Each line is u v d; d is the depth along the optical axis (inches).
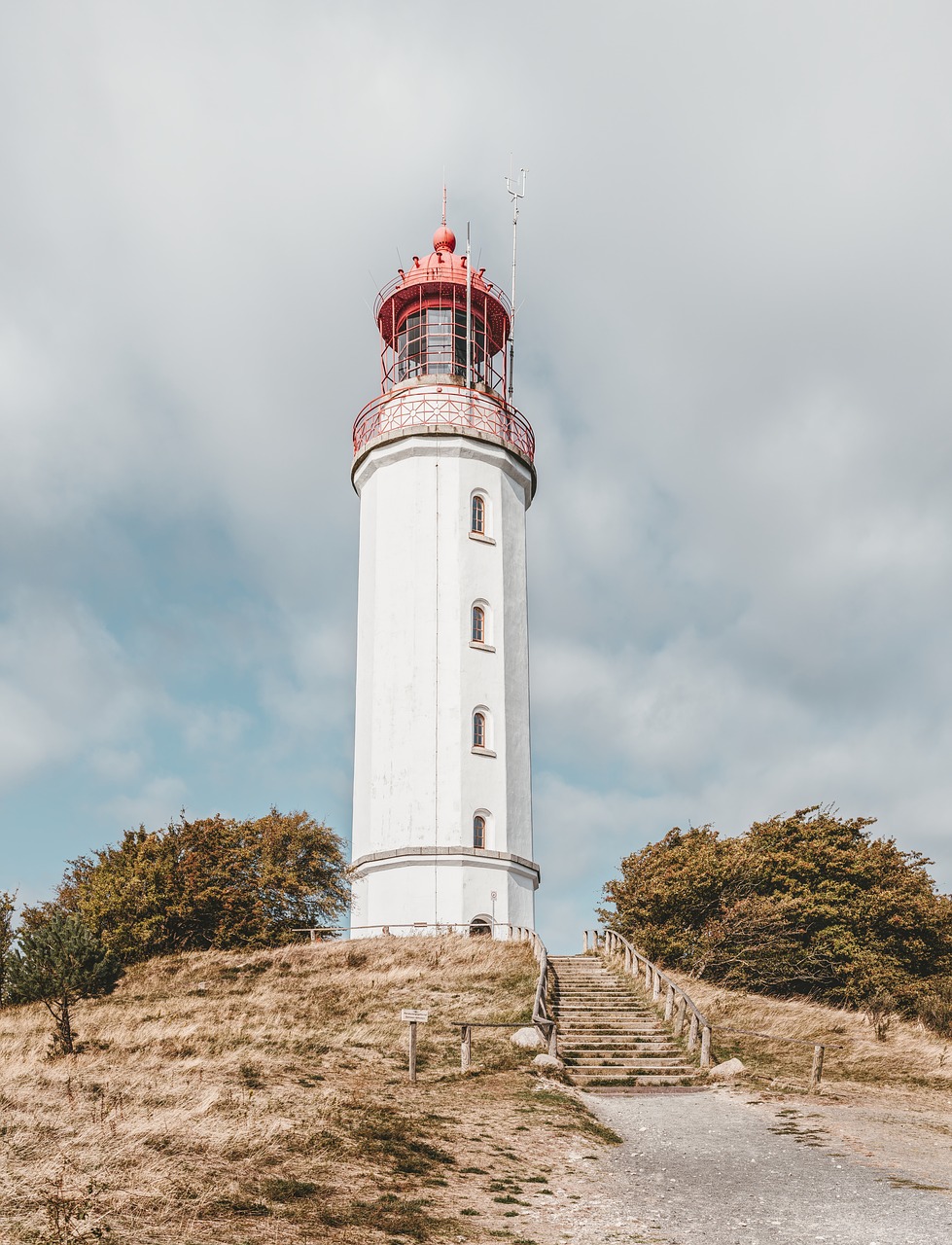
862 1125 697.6
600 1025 978.7
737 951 1309.1
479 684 1609.3
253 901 1536.7
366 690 1657.2
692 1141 645.9
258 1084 695.7
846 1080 874.1
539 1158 579.5
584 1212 481.1
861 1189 529.7
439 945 1327.5
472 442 1705.2
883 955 1368.1
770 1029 1028.5
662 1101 780.0
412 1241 419.2
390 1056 845.2
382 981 1151.0
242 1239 394.9
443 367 1793.8
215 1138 533.3
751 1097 789.9
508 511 1733.5
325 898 1669.5
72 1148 487.8
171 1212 413.4
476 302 1839.3
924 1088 860.0
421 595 1628.9
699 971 1290.6
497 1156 573.0
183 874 1488.7
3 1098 605.0
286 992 1116.5
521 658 1695.4
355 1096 685.3
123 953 1397.6
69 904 1669.5
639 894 1472.7
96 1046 868.0
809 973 1348.4
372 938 1448.1
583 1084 828.0
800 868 1406.3
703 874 1379.2
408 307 1849.2
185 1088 655.1
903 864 1520.7
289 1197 457.7
